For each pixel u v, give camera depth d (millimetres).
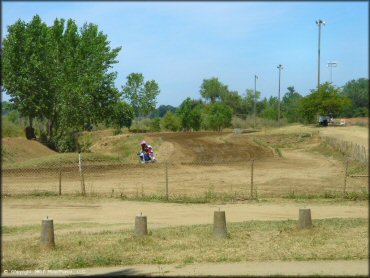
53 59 47656
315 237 12297
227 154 45531
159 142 49219
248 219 16172
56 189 23609
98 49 51281
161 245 11695
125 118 69312
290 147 55250
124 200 20375
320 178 28781
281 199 20734
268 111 110562
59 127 47312
